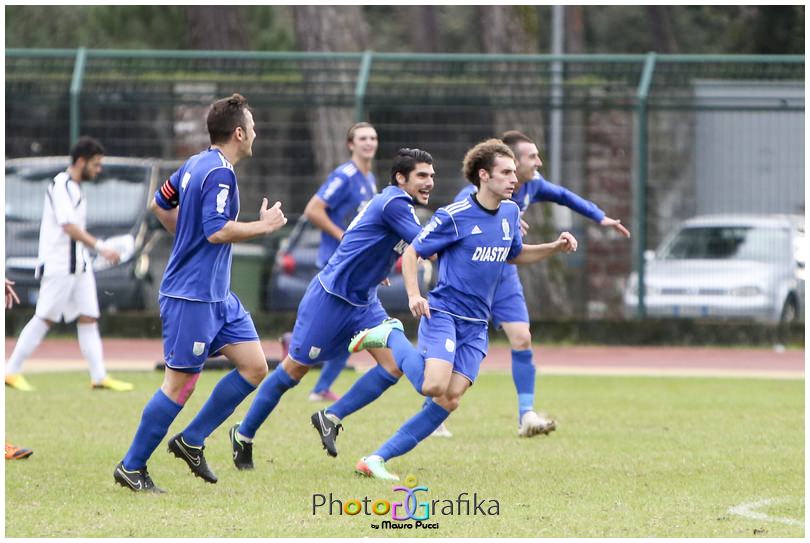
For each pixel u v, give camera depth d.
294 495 26.62
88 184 66.25
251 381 27.19
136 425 36.44
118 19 101.94
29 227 66.69
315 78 69.38
